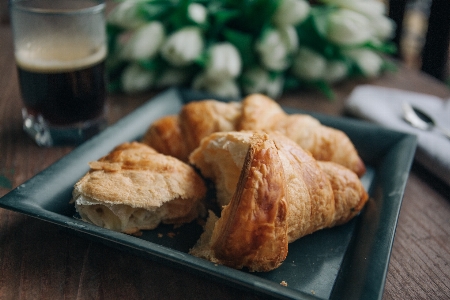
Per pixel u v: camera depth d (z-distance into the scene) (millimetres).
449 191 379
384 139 391
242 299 275
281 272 290
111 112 460
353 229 326
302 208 297
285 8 469
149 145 372
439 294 285
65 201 315
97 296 271
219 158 336
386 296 282
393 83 565
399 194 327
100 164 321
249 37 486
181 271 289
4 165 373
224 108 377
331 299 276
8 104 460
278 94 518
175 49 466
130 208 308
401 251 315
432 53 676
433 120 435
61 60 375
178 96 434
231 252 277
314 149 359
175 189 313
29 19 372
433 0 652
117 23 494
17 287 272
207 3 499
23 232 308
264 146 285
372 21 544
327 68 526
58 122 393
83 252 296
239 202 275
